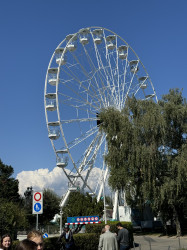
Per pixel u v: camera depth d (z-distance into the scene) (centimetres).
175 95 3756
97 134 3769
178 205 3431
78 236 1808
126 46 4334
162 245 2512
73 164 3559
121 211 4662
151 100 3638
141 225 4575
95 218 2445
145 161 3238
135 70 4381
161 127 3334
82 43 4047
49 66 3869
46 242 1518
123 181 3425
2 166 6888
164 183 3212
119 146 3506
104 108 3881
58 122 3616
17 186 6906
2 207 2153
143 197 3347
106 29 4278
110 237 1162
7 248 570
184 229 4209
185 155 3192
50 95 3722
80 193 3494
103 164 3559
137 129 3366
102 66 4012
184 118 3481
